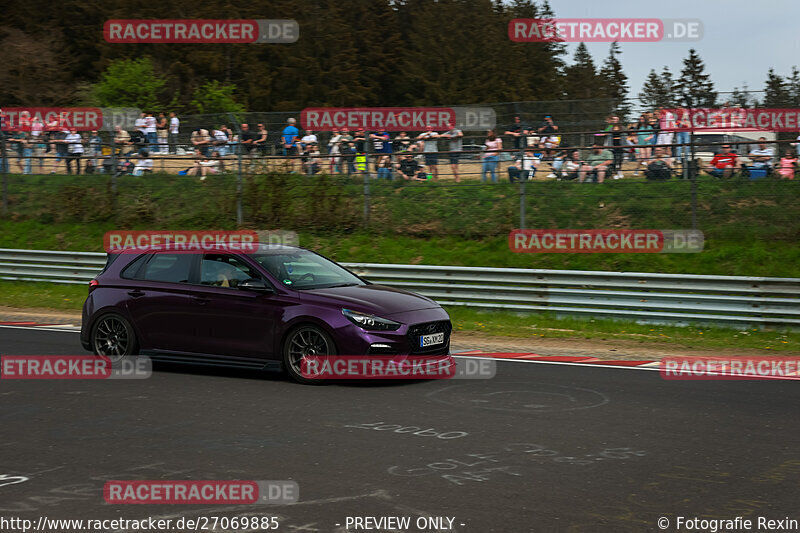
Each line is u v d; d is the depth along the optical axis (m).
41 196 63.03
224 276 26.22
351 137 54.16
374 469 16.05
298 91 148.62
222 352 25.78
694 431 19.12
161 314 26.58
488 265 46.53
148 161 60.62
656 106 47.97
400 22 188.38
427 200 52.94
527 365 28.19
